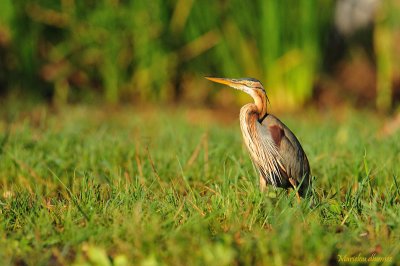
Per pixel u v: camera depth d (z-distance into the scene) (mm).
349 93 21078
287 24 19547
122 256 6746
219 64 20406
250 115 9703
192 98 20688
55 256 7289
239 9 19547
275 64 19719
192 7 19703
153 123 16828
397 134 12984
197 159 11289
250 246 7086
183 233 7492
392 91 21719
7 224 8055
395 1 21797
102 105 19703
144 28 19781
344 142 12812
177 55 20266
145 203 8453
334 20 21359
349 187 8938
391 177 10164
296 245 7008
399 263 6961
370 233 7621
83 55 20266
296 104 20031
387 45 20266
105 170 11055
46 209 8414
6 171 10930
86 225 7859
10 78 19922
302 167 9734
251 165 10625
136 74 20375
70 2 19656
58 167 11180
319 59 20188
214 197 8766
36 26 19750
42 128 14203
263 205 8445
